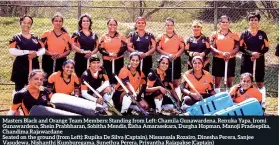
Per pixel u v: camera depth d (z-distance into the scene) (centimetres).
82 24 675
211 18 1149
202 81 639
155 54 988
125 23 1091
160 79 637
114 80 674
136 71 640
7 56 1017
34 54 639
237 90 646
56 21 664
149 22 1098
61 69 672
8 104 755
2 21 1157
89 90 627
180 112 631
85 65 678
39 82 580
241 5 1114
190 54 679
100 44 682
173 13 1180
